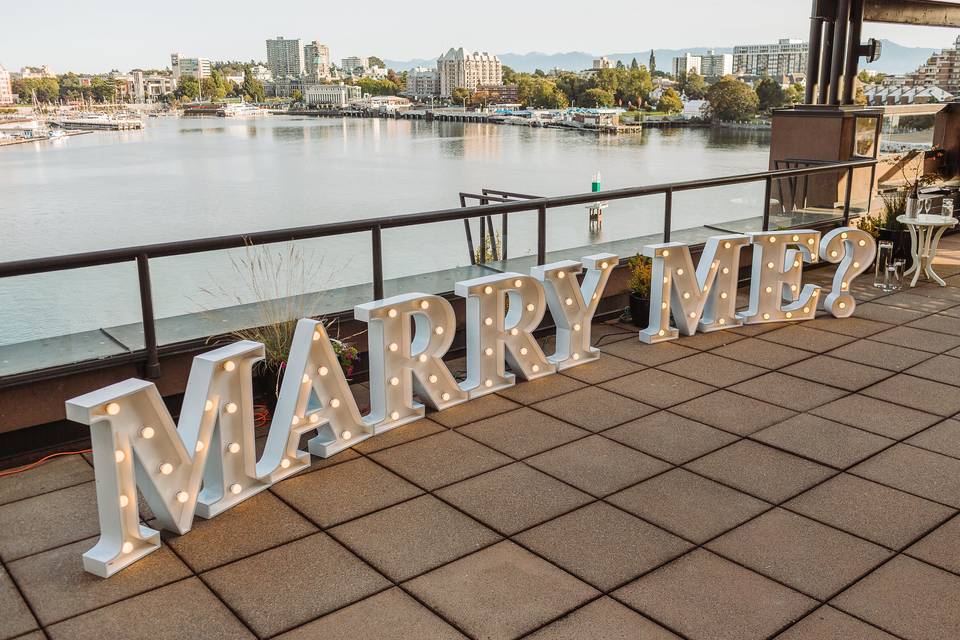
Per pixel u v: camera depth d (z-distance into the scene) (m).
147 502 3.71
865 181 10.05
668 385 5.63
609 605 3.14
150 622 3.07
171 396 5.13
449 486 4.18
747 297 8.25
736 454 4.53
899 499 4.00
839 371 5.88
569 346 5.98
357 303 5.82
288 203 48.41
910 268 8.70
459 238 6.29
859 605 3.13
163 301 4.96
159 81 151.38
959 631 2.96
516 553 3.53
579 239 7.11
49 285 4.54
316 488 4.18
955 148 11.98
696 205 7.93
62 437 4.72
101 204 46.47
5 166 63.31
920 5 11.22
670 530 3.71
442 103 174.62
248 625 3.04
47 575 3.41
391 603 3.17
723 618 3.05
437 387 5.18
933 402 5.28
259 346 3.99
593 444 4.68
